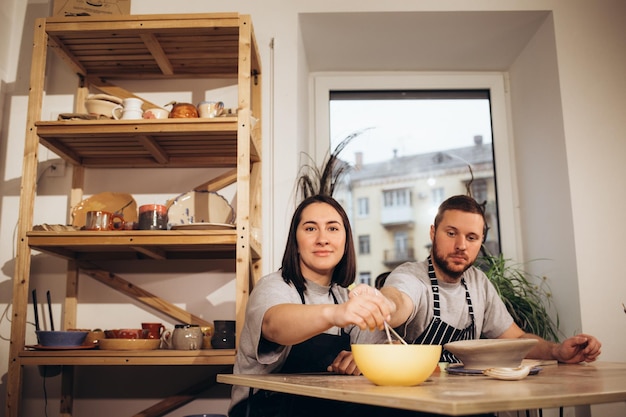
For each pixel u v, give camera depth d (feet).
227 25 6.98
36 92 6.94
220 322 6.87
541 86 9.04
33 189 6.77
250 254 7.16
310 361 5.13
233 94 8.52
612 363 5.67
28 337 7.88
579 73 8.48
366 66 10.15
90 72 8.36
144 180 8.34
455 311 6.41
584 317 7.83
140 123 6.85
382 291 5.57
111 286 8.02
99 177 8.32
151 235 6.60
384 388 3.31
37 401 7.73
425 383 3.72
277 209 8.02
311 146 10.00
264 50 8.48
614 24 8.63
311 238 5.45
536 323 8.00
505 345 4.43
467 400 2.65
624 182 8.18
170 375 7.86
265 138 8.24
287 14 8.57
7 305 7.91
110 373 7.86
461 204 6.48
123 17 7.07
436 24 8.94
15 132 8.32
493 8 8.64
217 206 7.82
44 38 7.09
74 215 7.64
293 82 8.38
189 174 8.36
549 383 3.66
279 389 3.63
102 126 6.86
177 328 6.73
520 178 9.86
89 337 7.06
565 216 8.27
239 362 5.07
